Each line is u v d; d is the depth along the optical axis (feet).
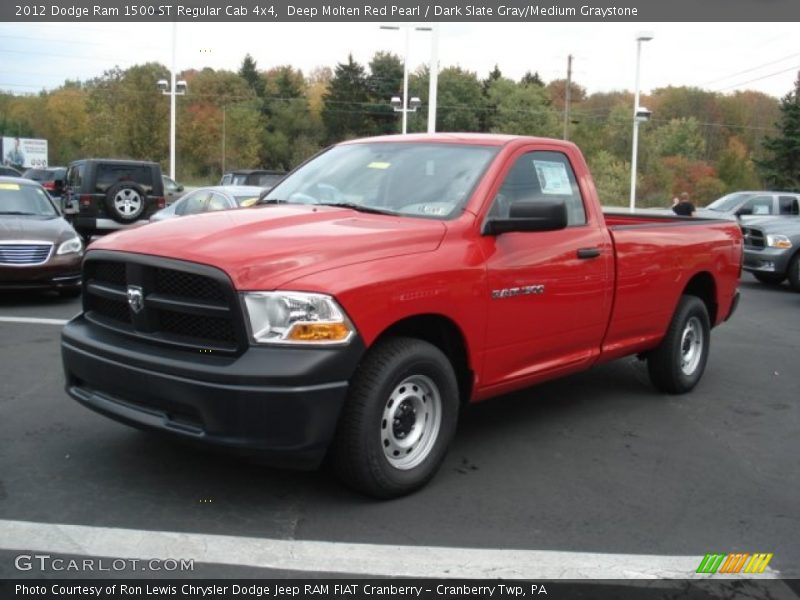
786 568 12.60
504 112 303.48
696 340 23.36
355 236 14.08
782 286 53.31
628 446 18.28
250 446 12.51
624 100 339.98
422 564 12.19
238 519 13.43
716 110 323.16
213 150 243.40
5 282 33.37
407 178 17.06
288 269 12.89
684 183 269.44
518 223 15.47
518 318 16.34
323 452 13.01
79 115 289.74
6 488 14.34
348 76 315.58
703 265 22.79
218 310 12.81
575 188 18.72
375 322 13.33
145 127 180.65
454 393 15.10
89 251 14.98
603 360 19.80
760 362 28.19
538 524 13.80
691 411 21.40
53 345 26.25
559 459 17.19
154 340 13.57
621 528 13.82
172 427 13.14
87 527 12.92
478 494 15.01
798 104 179.11
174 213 43.52
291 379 12.39
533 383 17.75
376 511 13.97
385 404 13.80
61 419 18.29
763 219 52.11
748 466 17.28
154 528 12.99
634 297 19.92
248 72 336.08
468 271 15.03
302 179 18.71
